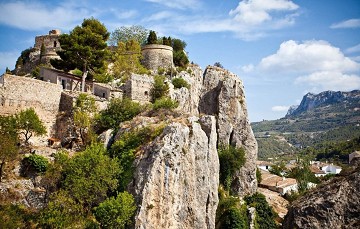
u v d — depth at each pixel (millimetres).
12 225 44094
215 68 111312
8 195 50188
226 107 101250
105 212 47844
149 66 100875
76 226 46219
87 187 49125
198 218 58938
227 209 78188
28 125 59344
